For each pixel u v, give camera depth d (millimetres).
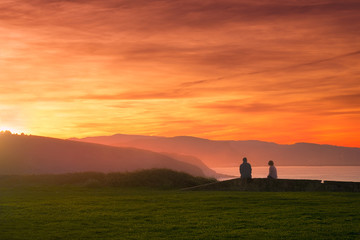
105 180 34469
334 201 20328
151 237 12414
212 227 13836
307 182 27625
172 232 13133
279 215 16047
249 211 17266
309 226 13711
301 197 22375
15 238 12344
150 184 33812
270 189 28297
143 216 16312
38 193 27312
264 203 19844
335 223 14180
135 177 34438
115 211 17750
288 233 12656
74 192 28109
